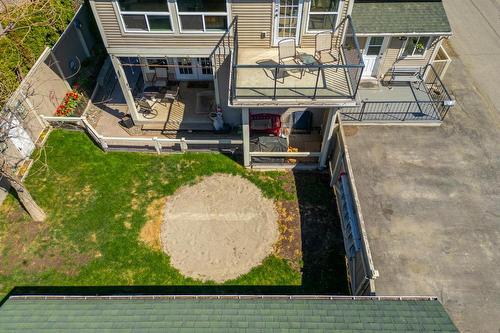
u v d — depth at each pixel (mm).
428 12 15172
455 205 11891
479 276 10281
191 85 18969
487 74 18281
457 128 14477
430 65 16344
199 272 12500
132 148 16016
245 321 8164
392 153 13398
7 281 12266
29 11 15508
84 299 8992
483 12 22500
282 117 16266
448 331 7793
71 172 15109
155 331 7914
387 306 8555
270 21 13602
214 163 15539
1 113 13484
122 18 13500
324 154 14609
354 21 14938
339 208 13859
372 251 10812
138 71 19766
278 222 13711
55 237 13289
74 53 18562
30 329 8078
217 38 14070
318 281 12250
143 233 13445
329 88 12984
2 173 11562
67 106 17250
